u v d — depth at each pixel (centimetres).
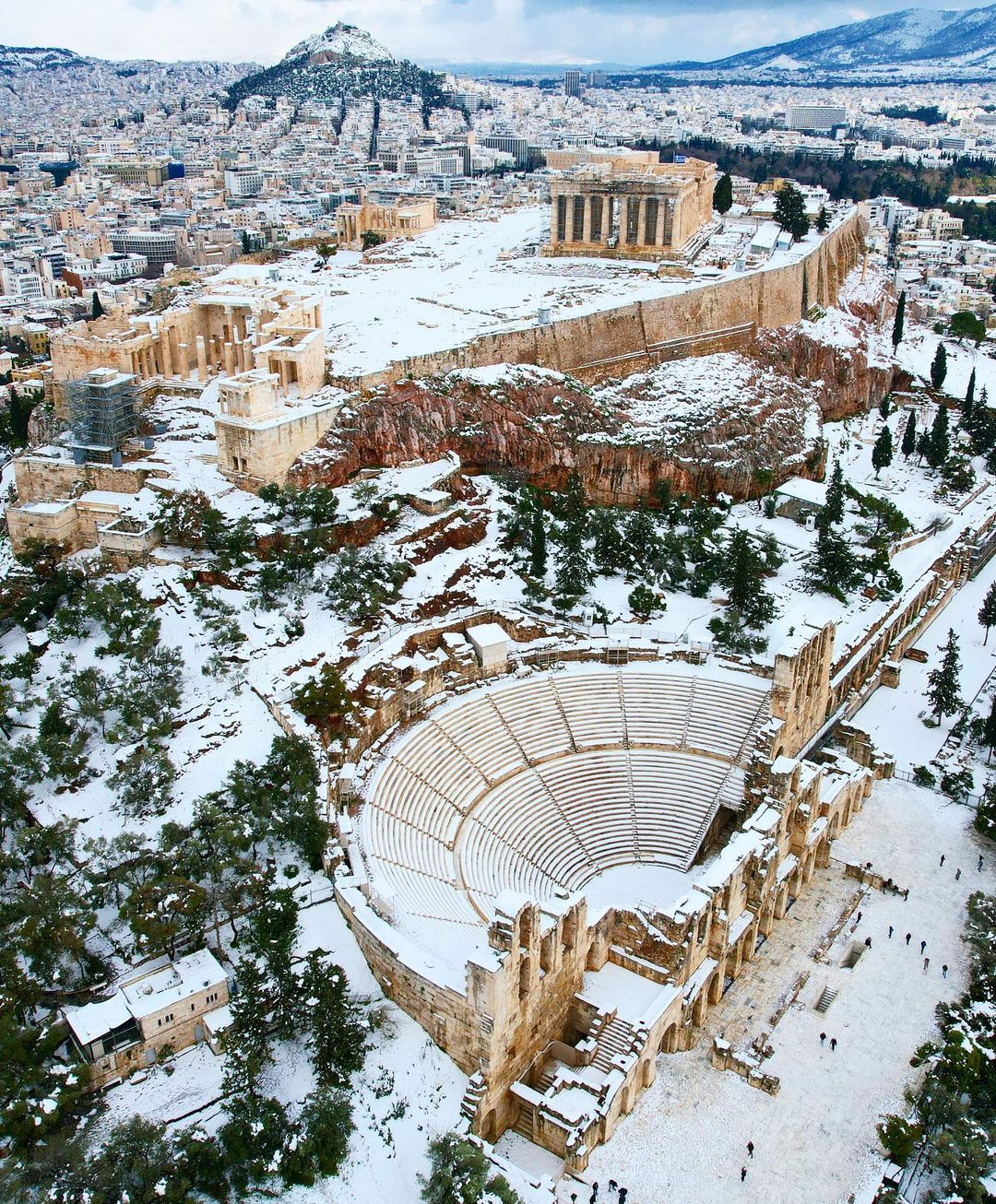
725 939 9731
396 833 10281
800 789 10962
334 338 17012
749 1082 8994
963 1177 7931
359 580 12681
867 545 16788
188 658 11812
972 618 17050
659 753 12112
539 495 15512
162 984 8275
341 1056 7975
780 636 13738
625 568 14950
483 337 16725
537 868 10838
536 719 12306
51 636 12206
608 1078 8406
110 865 9444
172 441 14750
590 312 18288
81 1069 7675
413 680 12038
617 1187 7950
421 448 15212
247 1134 7344
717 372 19588
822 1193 8012
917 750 13588
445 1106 7931
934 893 11250
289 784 10038
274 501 13325
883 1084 8988
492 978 7675
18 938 8406
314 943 8931
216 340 16638
